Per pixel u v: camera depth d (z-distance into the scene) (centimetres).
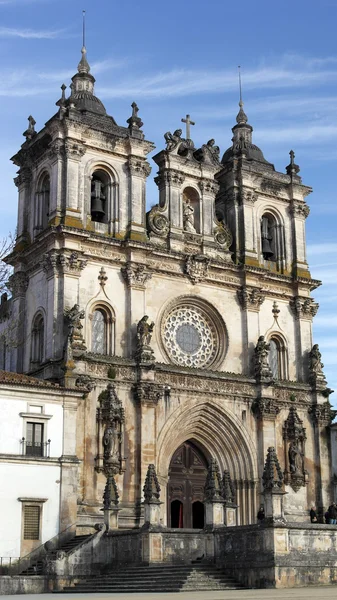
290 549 4644
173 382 6975
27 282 7300
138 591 4600
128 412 6681
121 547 5366
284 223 8381
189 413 7044
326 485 7650
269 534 4619
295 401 7719
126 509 6431
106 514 5631
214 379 7212
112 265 7056
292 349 8012
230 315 7669
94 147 7244
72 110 7156
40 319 7038
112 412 6469
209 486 5153
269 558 4588
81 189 7094
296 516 7356
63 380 6206
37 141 7394
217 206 8262
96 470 6381
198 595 3712
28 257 7306
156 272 7294
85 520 6134
